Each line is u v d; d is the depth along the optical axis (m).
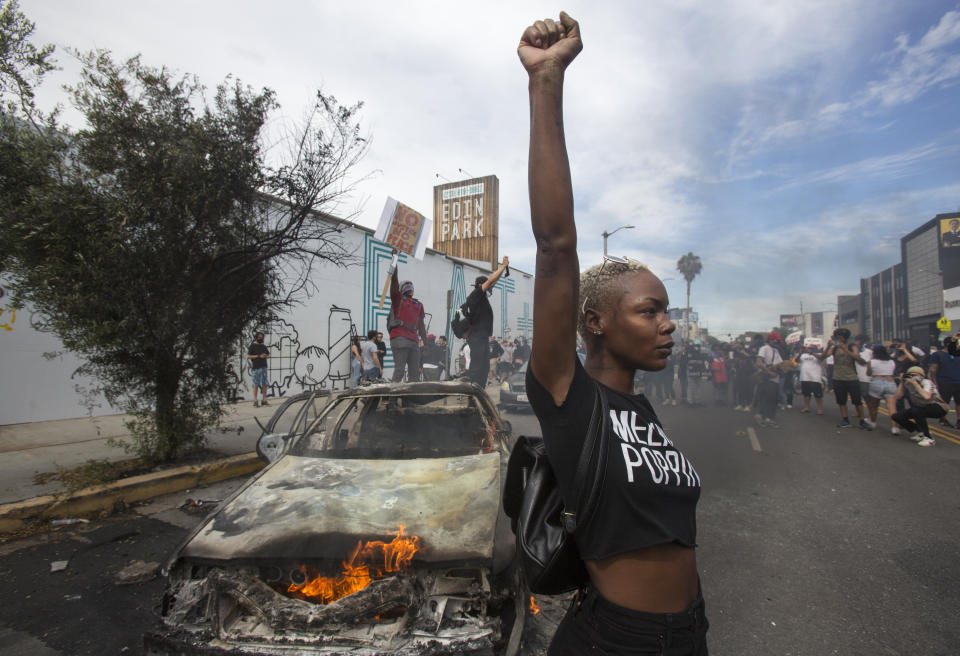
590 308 1.19
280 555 2.13
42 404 7.61
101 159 4.77
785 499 5.03
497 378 18.08
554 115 1.00
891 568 3.55
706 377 21.53
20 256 4.41
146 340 5.00
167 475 5.05
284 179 5.53
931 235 37.56
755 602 3.10
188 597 2.16
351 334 13.25
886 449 7.29
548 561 1.09
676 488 1.03
